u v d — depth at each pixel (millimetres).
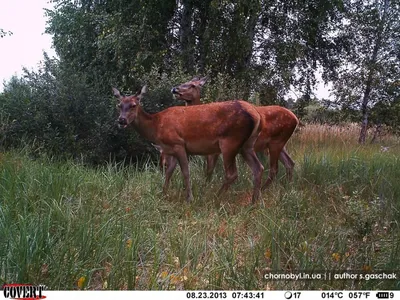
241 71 7891
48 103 5703
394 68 8539
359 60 8812
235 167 4059
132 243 2730
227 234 3180
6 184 3697
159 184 4348
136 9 7414
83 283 2381
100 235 2871
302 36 8391
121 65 7102
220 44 7445
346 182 4500
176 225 3283
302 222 3408
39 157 5098
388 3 8680
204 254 2916
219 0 7031
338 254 2846
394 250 2904
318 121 9211
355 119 8789
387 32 8516
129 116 4137
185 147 4090
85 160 5445
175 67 6738
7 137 5527
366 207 3576
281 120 4488
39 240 2576
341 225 3441
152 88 6059
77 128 5680
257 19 8023
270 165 4551
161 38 7652
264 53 8500
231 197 4148
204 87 6363
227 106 3986
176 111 4148
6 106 5668
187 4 7648
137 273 2646
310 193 4137
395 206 3717
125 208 3588
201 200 3996
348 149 6516
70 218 3078
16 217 3074
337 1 8211
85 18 8148
